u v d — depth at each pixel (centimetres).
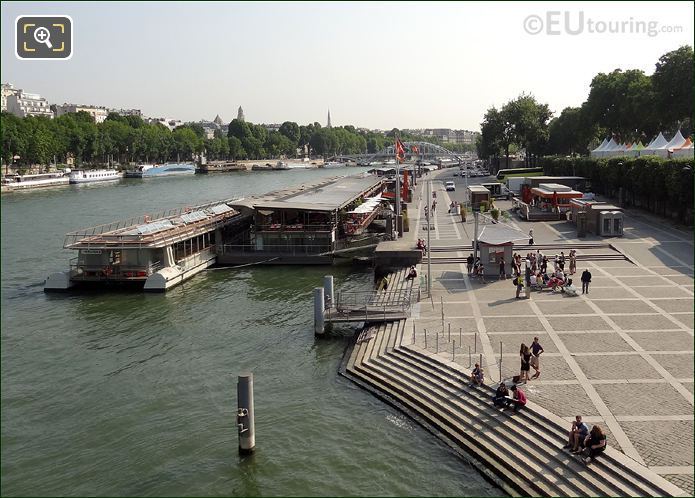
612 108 16962
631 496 2952
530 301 6047
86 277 7900
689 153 12256
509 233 7175
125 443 4053
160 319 6588
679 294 6044
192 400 4638
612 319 5353
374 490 3462
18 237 11912
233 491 3519
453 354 4722
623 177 11662
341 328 6059
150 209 16125
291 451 3891
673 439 3341
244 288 7862
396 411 4316
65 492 3541
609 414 3650
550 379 4169
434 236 9869
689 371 4197
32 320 6638
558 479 3225
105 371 5206
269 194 11712
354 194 12281
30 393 4788
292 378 4972
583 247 8356
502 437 3672
